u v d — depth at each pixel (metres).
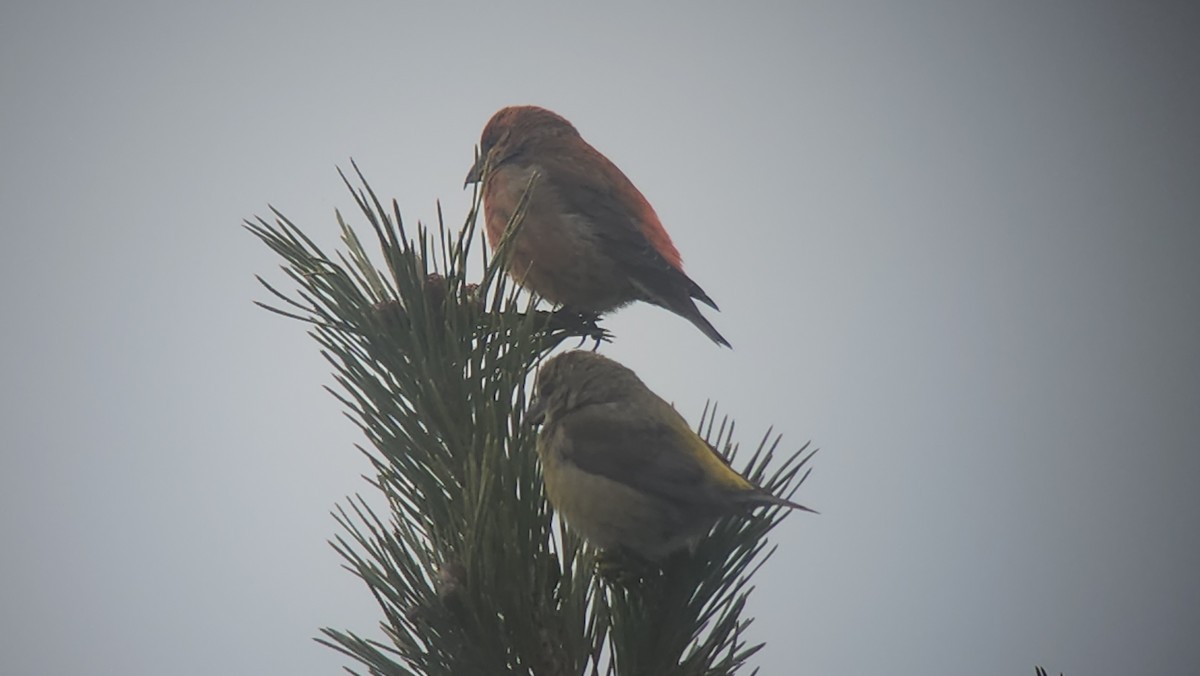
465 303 7.42
